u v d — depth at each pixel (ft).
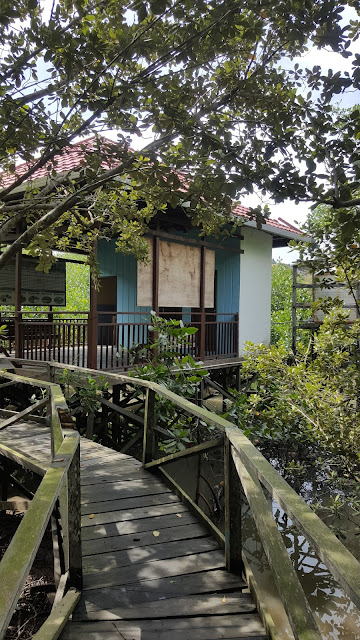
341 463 19.65
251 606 8.13
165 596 8.44
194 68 10.68
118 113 10.25
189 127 9.77
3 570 3.96
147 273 29.12
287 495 5.36
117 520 11.59
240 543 9.25
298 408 20.45
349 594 3.36
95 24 10.66
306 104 9.69
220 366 34.45
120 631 7.41
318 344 20.54
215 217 12.33
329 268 18.60
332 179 8.80
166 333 24.93
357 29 9.34
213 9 8.42
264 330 43.11
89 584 8.81
